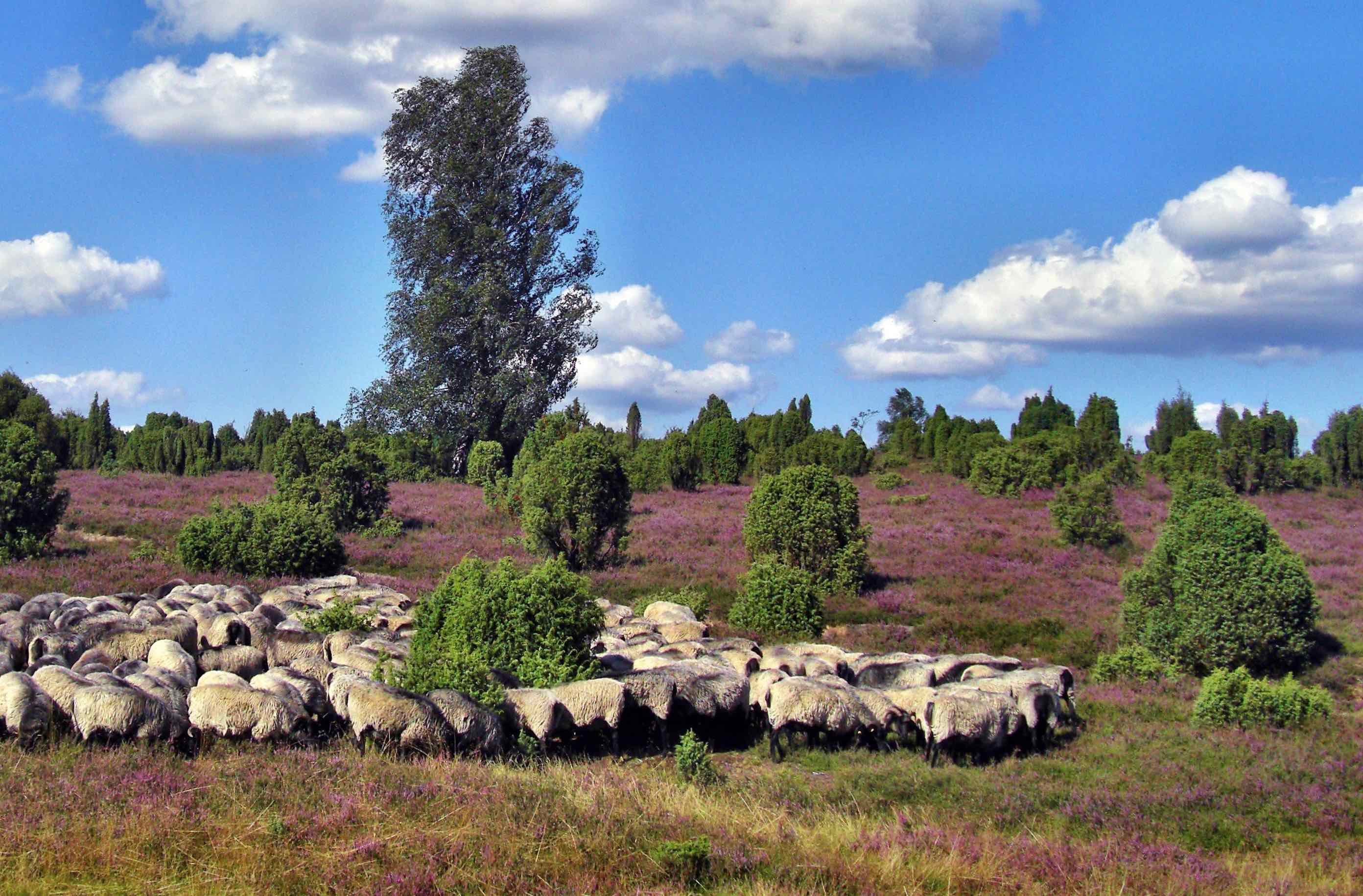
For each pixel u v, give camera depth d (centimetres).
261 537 3084
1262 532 2289
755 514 3173
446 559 3550
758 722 1786
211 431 6656
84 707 1395
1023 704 1711
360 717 1448
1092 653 2462
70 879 987
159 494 4928
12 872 982
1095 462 6062
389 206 6725
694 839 1162
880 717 1698
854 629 2711
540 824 1180
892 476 5922
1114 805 1433
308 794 1230
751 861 1122
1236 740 1734
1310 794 1478
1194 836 1346
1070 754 1695
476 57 6719
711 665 1812
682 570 3375
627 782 1410
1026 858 1203
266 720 1449
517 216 6844
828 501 3111
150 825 1094
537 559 3506
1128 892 1095
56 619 2044
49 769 1275
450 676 1609
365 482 4147
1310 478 5731
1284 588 2192
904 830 1287
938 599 3006
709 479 6719
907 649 2512
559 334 6862
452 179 6575
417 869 1041
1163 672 2223
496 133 6688
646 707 1672
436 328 6400
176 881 992
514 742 1567
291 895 984
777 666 1944
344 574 3116
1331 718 1853
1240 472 5553
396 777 1309
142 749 1376
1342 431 6009
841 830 1262
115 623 1881
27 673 1526
